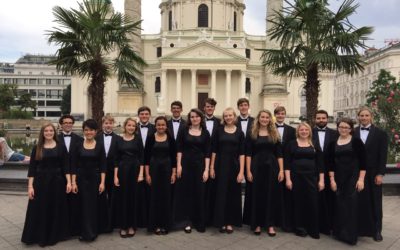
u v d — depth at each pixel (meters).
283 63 13.48
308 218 6.76
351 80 86.81
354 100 85.25
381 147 6.84
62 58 12.52
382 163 6.80
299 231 6.78
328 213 6.95
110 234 6.83
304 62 12.85
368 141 6.89
